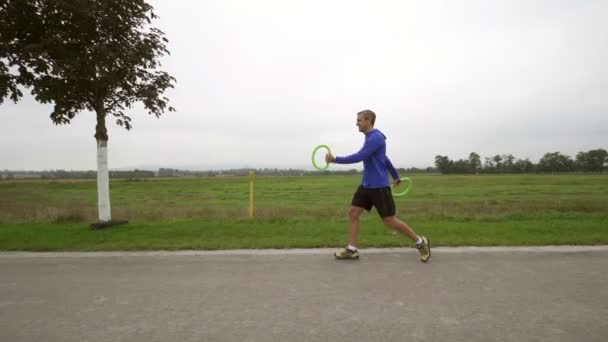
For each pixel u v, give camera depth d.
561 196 24.14
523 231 6.30
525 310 2.83
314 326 2.58
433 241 5.34
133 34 6.97
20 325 2.62
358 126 4.47
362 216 9.60
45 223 8.34
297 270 4.02
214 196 29.06
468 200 21.28
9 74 6.12
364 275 3.80
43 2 5.78
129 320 2.71
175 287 3.48
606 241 5.34
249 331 2.50
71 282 3.66
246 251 5.00
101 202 7.29
